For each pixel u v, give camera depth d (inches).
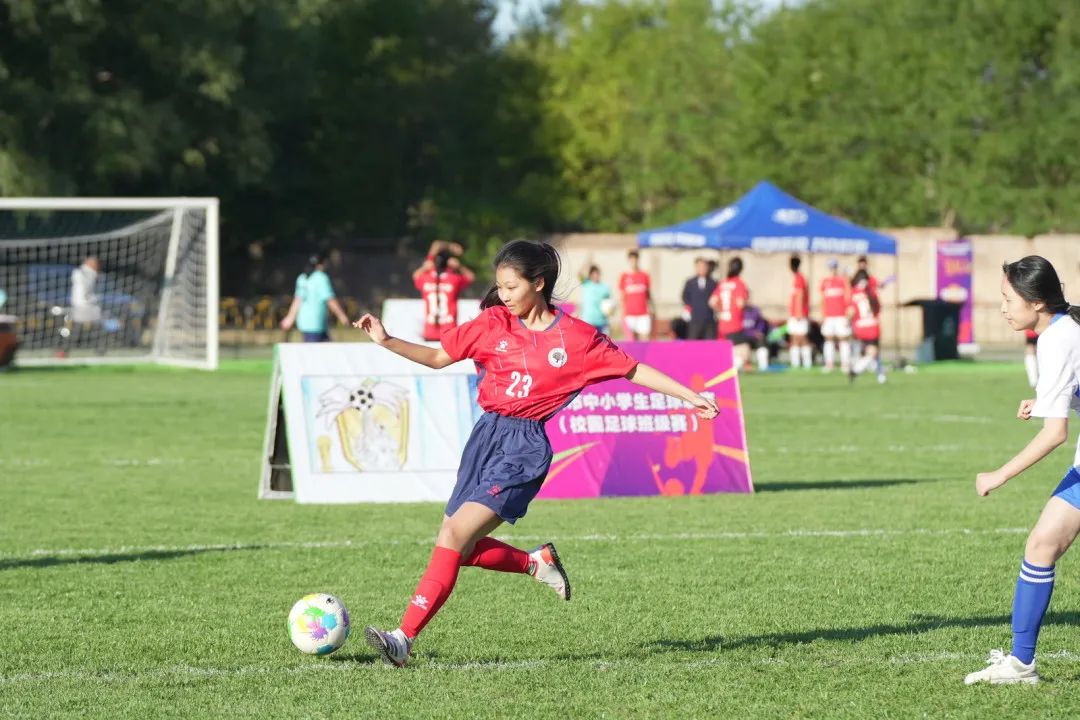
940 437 1660.9
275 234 5310.0
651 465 1190.3
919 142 4648.1
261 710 538.0
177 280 3361.2
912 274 4111.7
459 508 602.2
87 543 938.7
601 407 1197.1
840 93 4726.9
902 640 656.4
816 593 768.3
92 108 4101.9
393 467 1165.1
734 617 709.3
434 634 673.0
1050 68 4601.4
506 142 5551.2
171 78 4384.8
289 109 5039.4
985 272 4330.7
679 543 938.1
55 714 532.1
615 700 553.0
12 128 3971.5
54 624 692.7
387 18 5452.8
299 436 1154.7
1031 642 570.6
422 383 1183.6
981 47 4525.1
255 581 804.6
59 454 1486.2
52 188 3978.8
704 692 564.7
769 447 1558.8
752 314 3041.3
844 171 4653.1
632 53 5585.6
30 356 3344.0
